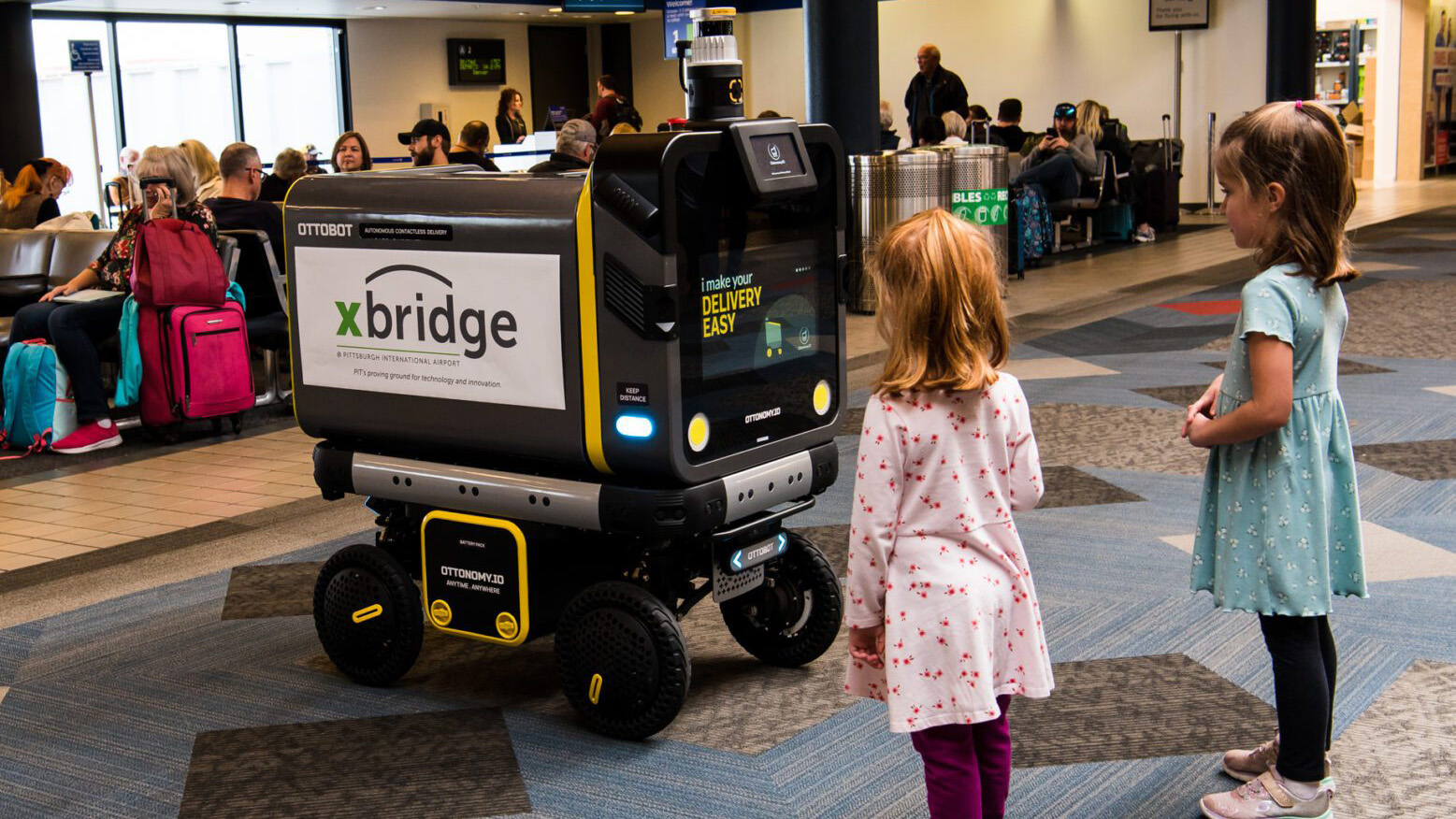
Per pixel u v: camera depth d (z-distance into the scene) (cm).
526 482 297
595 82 2275
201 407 633
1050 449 538
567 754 290
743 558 302
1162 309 895
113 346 657
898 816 258
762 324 297
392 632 323
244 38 1866
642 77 2247
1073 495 471
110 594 414
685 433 279
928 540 219
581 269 278
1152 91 1834
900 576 219
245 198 739
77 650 366
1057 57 1905
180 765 292
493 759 288
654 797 269
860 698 313
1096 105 1325
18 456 627
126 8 1728
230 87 1862
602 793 271
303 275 324
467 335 298
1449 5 2028
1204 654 330
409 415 313
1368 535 412
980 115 1426
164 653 361
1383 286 925
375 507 337
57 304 641
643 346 274
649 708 289
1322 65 1997
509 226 287
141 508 525
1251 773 264
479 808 267
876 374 690
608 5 1869
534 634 307
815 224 310
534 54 2180
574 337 282
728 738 295
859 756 284
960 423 218
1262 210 236
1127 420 580
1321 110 233
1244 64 1758
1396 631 337
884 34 2047
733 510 291
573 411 286
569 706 317
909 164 884
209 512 513
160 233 622
